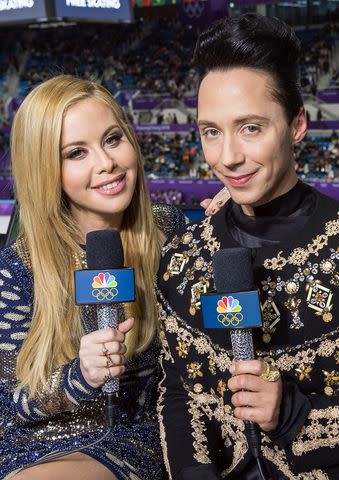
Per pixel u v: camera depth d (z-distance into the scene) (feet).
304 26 34.94
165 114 37.99
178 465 4.54
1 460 5.30
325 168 30.35
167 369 4.85
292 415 3.95
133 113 39.24
